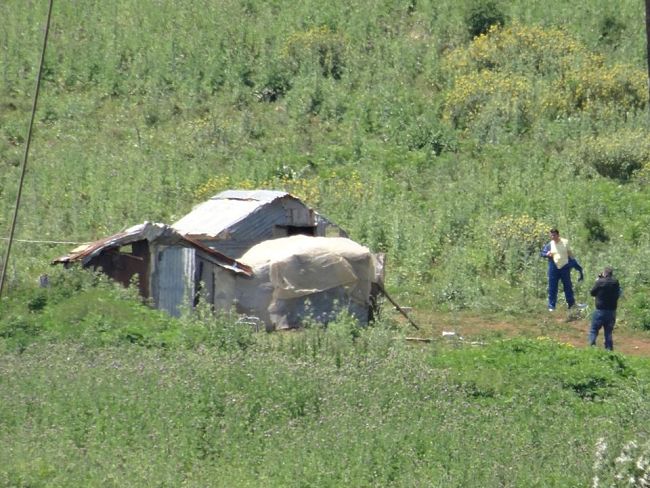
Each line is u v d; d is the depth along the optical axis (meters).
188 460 46.53
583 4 167.38
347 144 134.75
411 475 45.25
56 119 141.25
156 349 67.19
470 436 51.03
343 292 87.75
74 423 50.31
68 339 68.88
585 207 117.38
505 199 120.06
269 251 88.19
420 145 134.50
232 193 99.38
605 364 68.19
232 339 69.81
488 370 65.31
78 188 123.12
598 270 104.12
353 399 55.75
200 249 87.06
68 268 86.25
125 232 87.25
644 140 128.88
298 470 45.16
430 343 79.56
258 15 168.62
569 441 51.09
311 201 118.81
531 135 135.75
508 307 98.31
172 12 168.62
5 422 50.72
